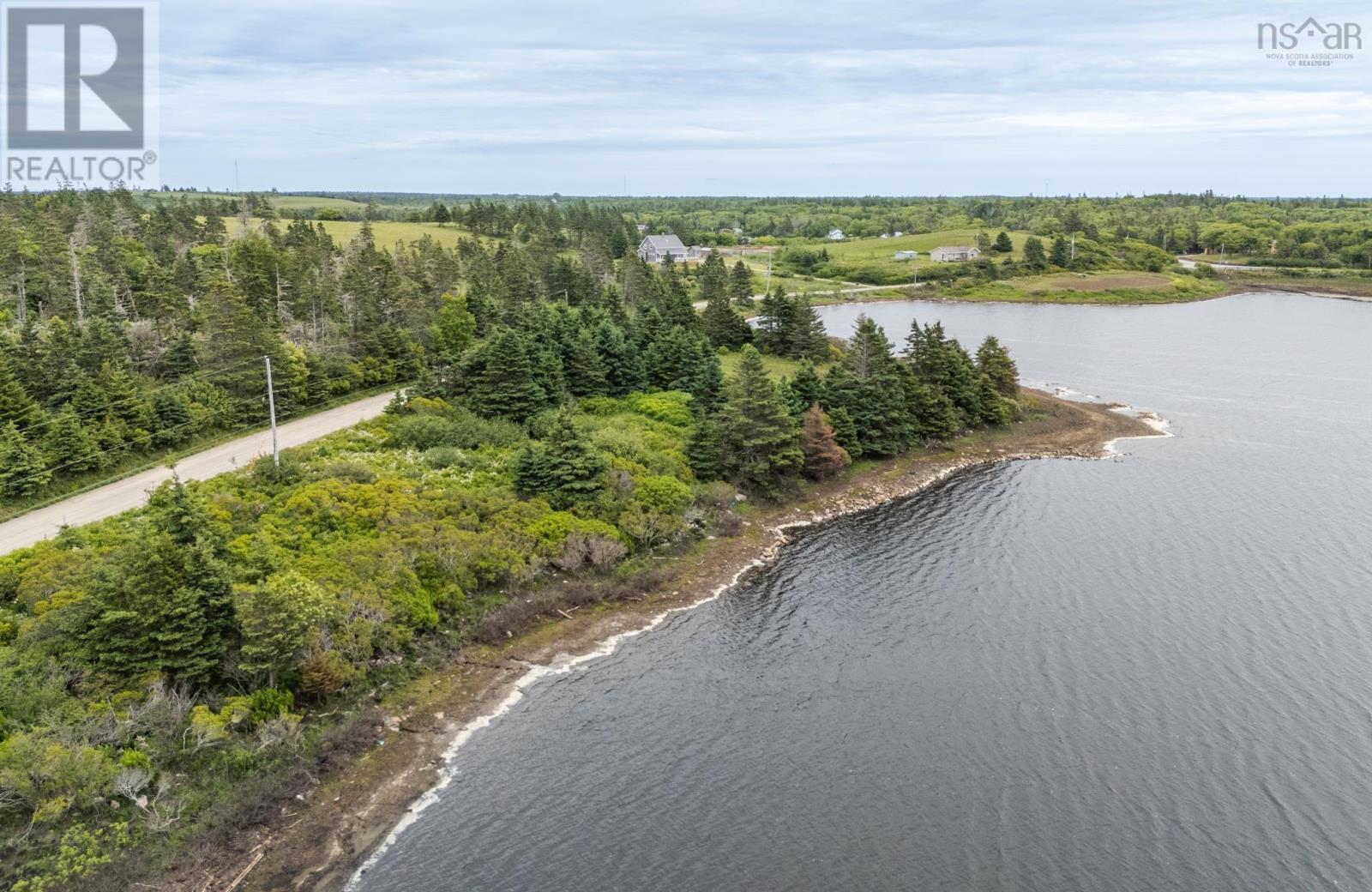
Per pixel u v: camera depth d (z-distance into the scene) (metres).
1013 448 100.19
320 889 35.94
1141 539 71.69
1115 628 56.59
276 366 81.56
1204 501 80.94
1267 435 103.88
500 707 48.94
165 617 43.53
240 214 189.75
